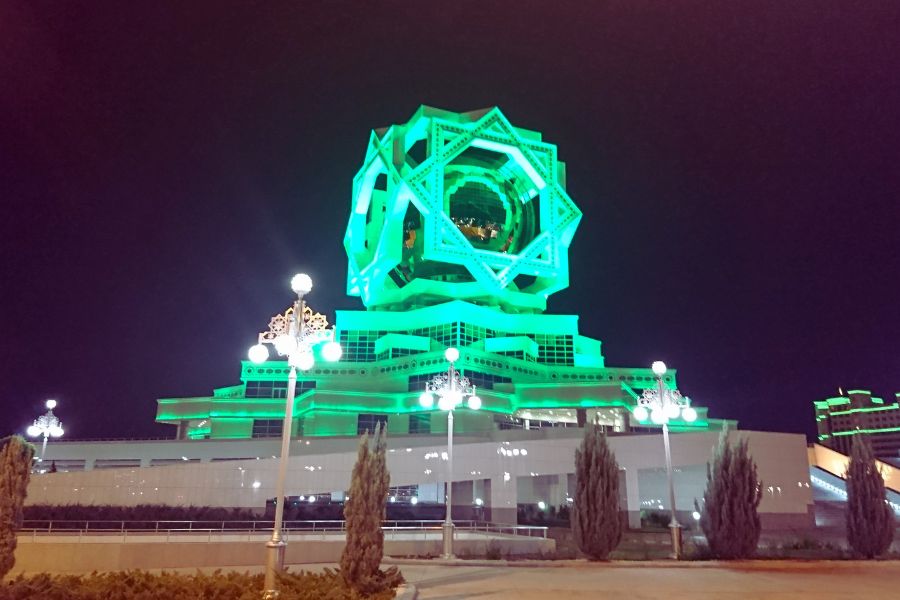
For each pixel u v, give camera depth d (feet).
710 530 95.81
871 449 101.14
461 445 176.14
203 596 48.39
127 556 92.27
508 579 73.05
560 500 211.82
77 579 52.19
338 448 198.59
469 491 193.16
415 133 306.76
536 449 180.14
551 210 313.94
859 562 90.12
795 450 193.26
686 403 162.40
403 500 193.98
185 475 156.76
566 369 286.46
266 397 272.72
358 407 250.37
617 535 92.73
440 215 286.05
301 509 148.56
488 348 278.87
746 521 93.86
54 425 190.90
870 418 651.25
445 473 172.86
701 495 198.90
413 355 259.60
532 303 314.96
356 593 52.90
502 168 328.08
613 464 96.02
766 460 190.29
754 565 87.61
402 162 296.51
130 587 50.08
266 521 139.64
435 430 242.17
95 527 134.31
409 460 171.94
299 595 49.65
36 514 135.44
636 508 181.88
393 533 125.39
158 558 93.76
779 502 187.42
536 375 278.46
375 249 331.57
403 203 298.35
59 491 150.82
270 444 212.43
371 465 61.16
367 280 328.49
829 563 88.94
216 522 130.93
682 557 93.50
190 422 283.18
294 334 61.11
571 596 59.88
